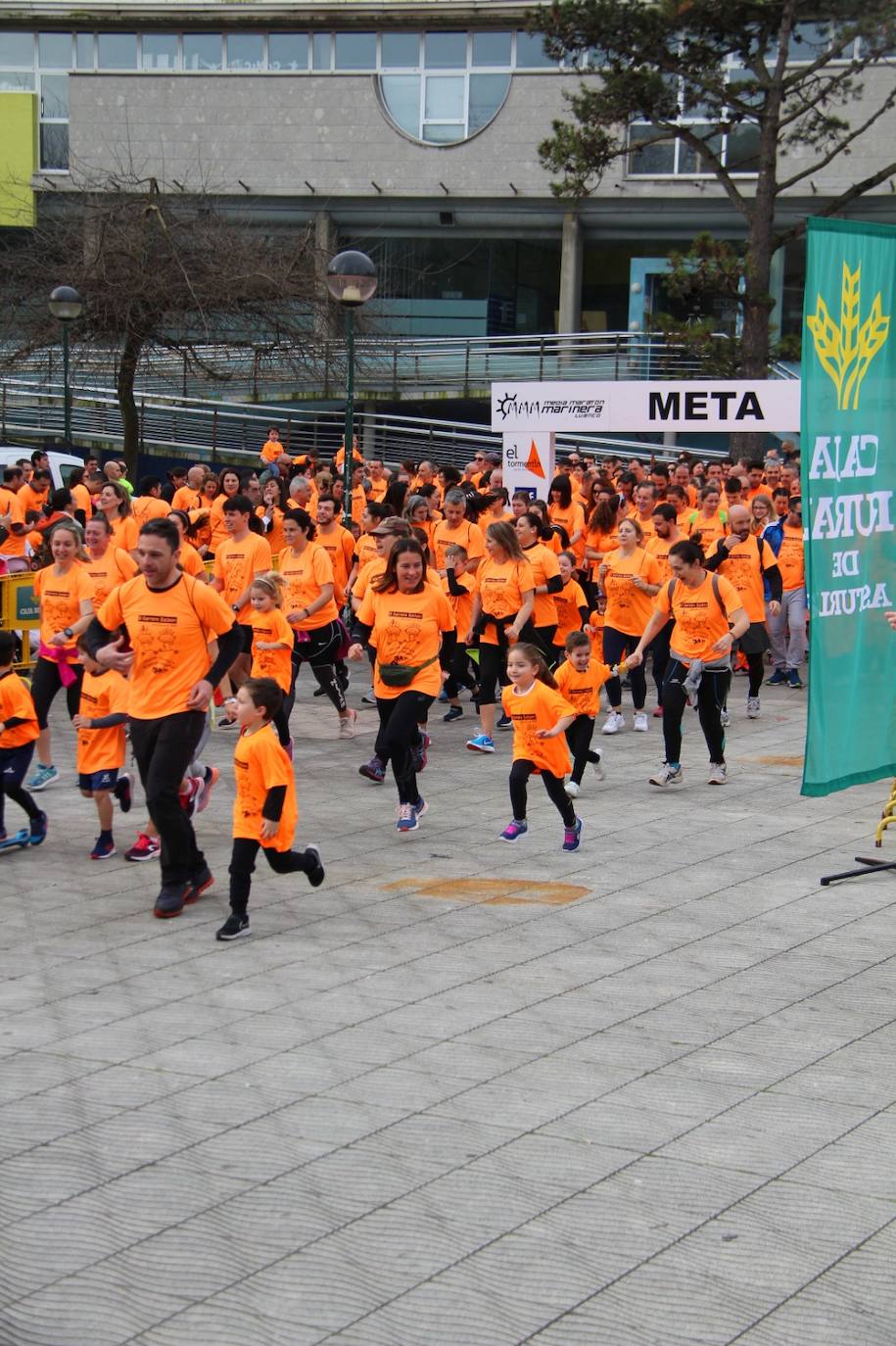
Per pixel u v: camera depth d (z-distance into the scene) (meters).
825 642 7.67
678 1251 4.25
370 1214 4.49
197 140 38.34
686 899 7.80
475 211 37.88
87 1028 6.09
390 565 9.41
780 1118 5.12
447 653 12.95
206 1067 5.65
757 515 15.73
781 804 10.09
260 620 10.92
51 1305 4.05
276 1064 5.66
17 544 14.93
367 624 9.59
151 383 32.09
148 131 38.44
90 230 24.91
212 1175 4.77
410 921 7.51
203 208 26.75
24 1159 4.90
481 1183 4.66
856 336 7.55
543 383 16.30
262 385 33.28
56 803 10.34
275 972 6.77
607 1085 5.40
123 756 8.79
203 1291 4.10
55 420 31.11
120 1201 4.61
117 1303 4.05
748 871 8.36
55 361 26.25
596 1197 4.56
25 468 18.62
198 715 7.67
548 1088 5.39
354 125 37.78
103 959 7.01
